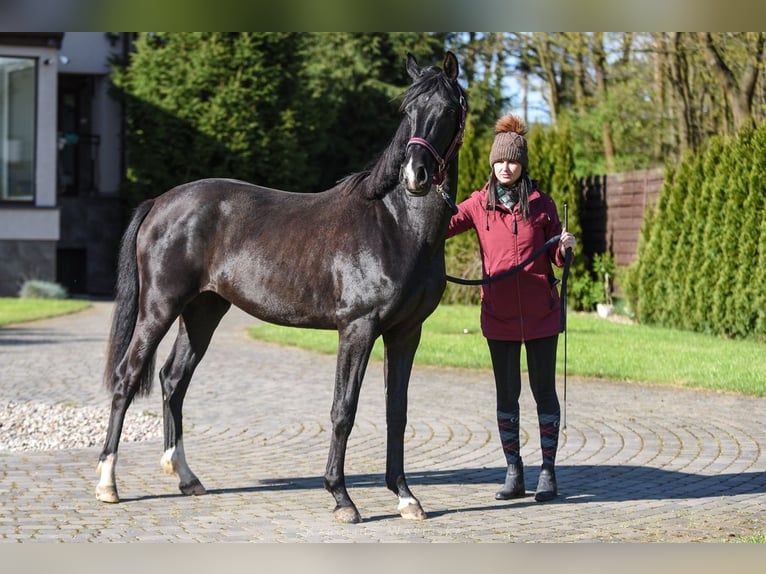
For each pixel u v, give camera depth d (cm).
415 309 548
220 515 560
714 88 2147
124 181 2514
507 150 598
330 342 1417
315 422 865
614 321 1648
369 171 561
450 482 654
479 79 2991
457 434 808
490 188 610
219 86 2402
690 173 1531
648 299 1584
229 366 1220
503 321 611
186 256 586
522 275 606
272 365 1230
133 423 851
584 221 1969
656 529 529
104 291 2577
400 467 564
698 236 1477
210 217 588
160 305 588
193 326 624
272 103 2434
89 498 596
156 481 647
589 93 2642
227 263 580
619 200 1838
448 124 523
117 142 2706
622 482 648
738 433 798
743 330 1375
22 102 2225
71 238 2559
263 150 2419
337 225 557
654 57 2208
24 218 2198
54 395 1003
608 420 853
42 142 2222
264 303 571
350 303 542
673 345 1287
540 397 617
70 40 2634
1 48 2191
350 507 548
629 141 2495
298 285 560
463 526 540
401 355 569
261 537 514
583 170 2739
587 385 1037
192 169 2411
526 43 2475
